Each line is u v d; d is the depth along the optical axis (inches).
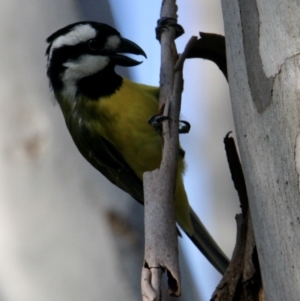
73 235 335.6
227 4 202.4
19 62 358.0
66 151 349.1
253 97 186.9
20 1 366.3
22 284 325.4
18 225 333.4
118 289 330.3
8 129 347.6
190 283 355.3
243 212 222.5
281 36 182.5
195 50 252.8
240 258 215.9
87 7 379.2
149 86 348.2
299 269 169.3
